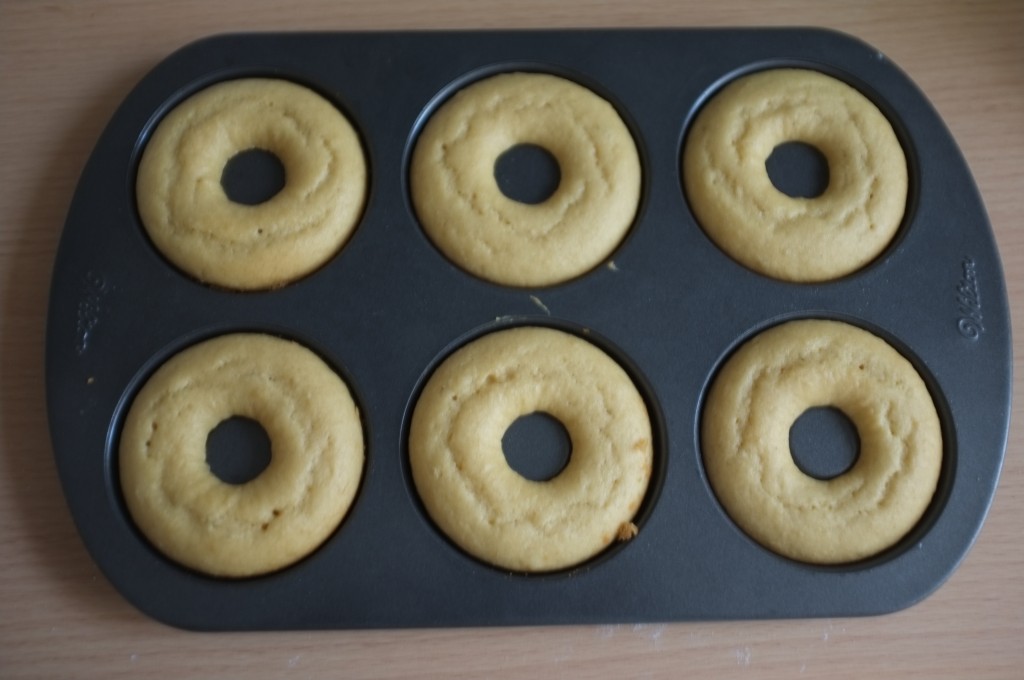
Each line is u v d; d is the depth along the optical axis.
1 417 0.43
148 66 0.47
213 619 0.39
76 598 0.41
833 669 0.41
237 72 0.45
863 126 0.44
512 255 0.42
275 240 0.42
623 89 0.45
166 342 0.42
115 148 0.44
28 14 0.47
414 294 0.42
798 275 0.43
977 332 0.43
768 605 0.40
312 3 0.48
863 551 0.41
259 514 0.40
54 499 0.42
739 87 0.45
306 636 0.41
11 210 0.45
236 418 0.42
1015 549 0.42
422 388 0.42
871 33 0.48
